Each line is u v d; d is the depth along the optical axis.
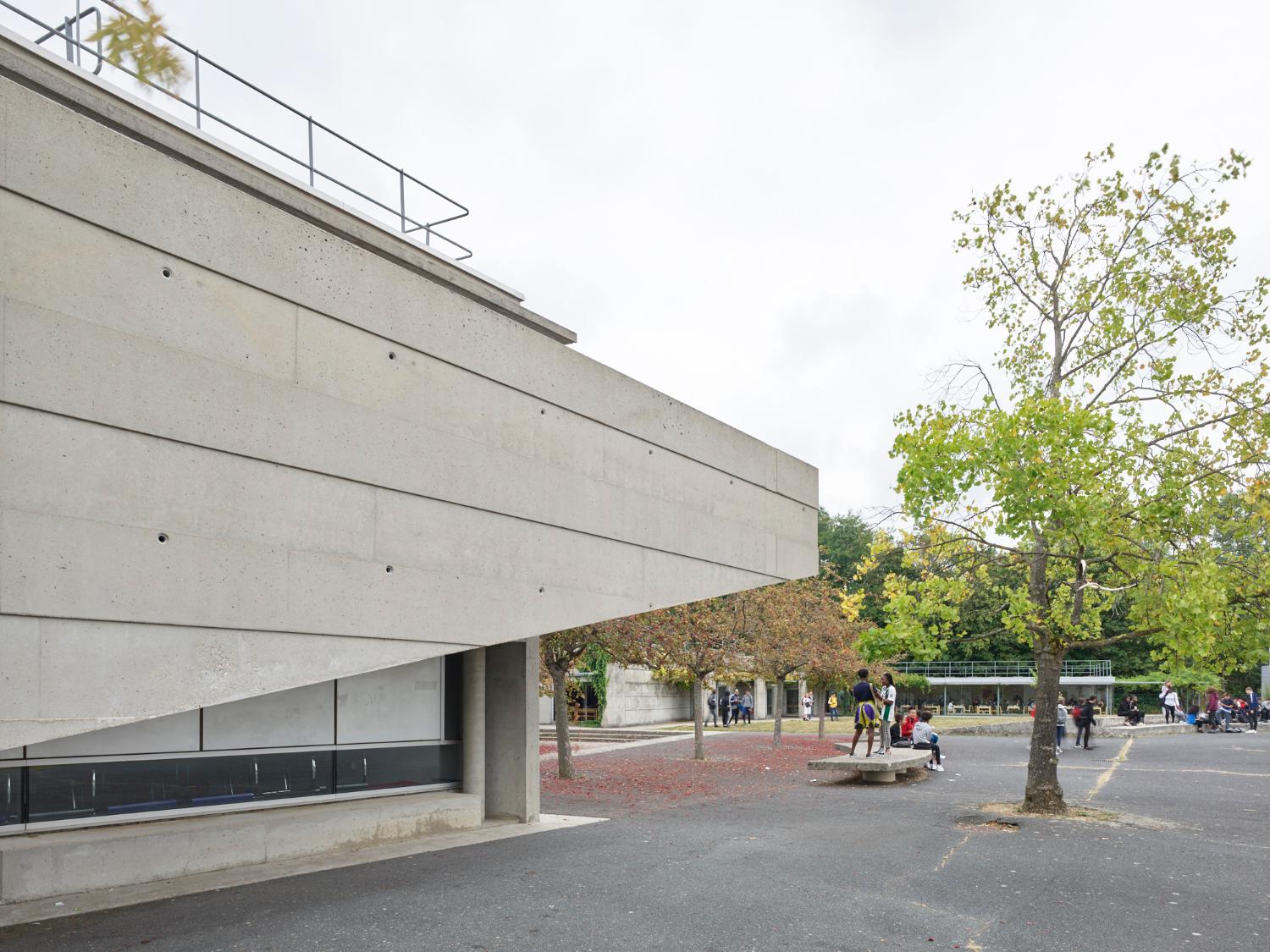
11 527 6.53
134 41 9.34
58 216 7.00
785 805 15.23
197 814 9.70
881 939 7.42
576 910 8.12
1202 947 7.38
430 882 9.06
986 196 16.12
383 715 11.80
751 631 23.98
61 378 6.90
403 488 9.60
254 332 8.32
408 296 9.88
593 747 29.55
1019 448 12.86
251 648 8.04
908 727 25.64
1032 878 9.67
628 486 13.04
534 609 11.20
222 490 7.93
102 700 6.96
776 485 16.64
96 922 7.36
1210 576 12.35
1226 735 34.59
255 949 6.80
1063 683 53.25
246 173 8.70
